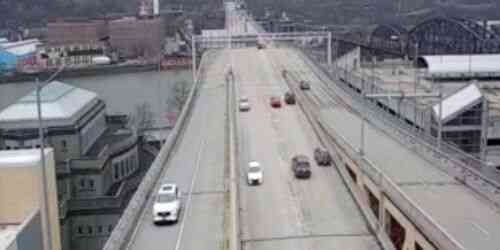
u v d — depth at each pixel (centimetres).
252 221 4009
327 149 5691
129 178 8850
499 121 7144
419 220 3609
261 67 11262
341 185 4769
